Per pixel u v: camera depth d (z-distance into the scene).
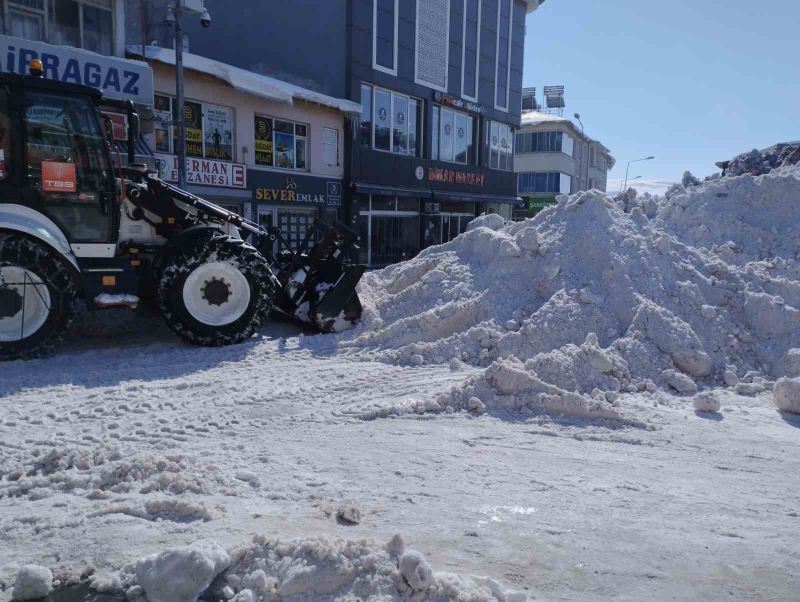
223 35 18.30
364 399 5.09
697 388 5.61
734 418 4.88
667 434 4.48
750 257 7.62
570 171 45.75
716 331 6.25
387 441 4.14
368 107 22.14
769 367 6.00
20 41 10.08
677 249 7.23
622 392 5.43
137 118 7.34
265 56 19.38
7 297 6.04
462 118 27.70
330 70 20.77
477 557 2.60
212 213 7.52
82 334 7.39
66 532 2.71
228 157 16.80
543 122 42.69
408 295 7.95
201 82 15.58
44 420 4.35
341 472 3.55
